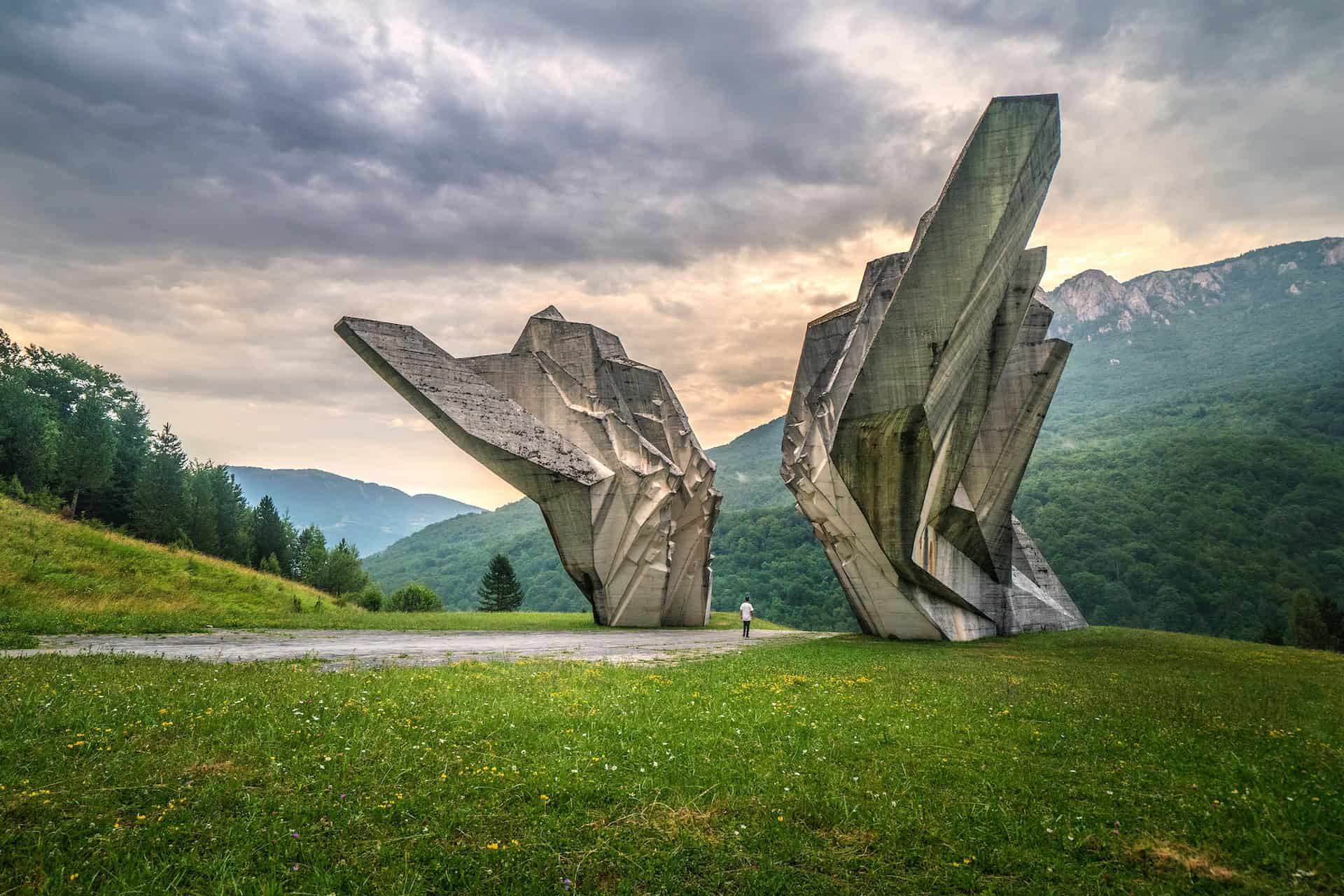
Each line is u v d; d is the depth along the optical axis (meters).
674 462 36.00
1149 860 4.97
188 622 21.36
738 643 22.52
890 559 22.36
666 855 4.78
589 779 6.11
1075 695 11.66
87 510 55.00
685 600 36.62
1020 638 25.08
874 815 5.57
